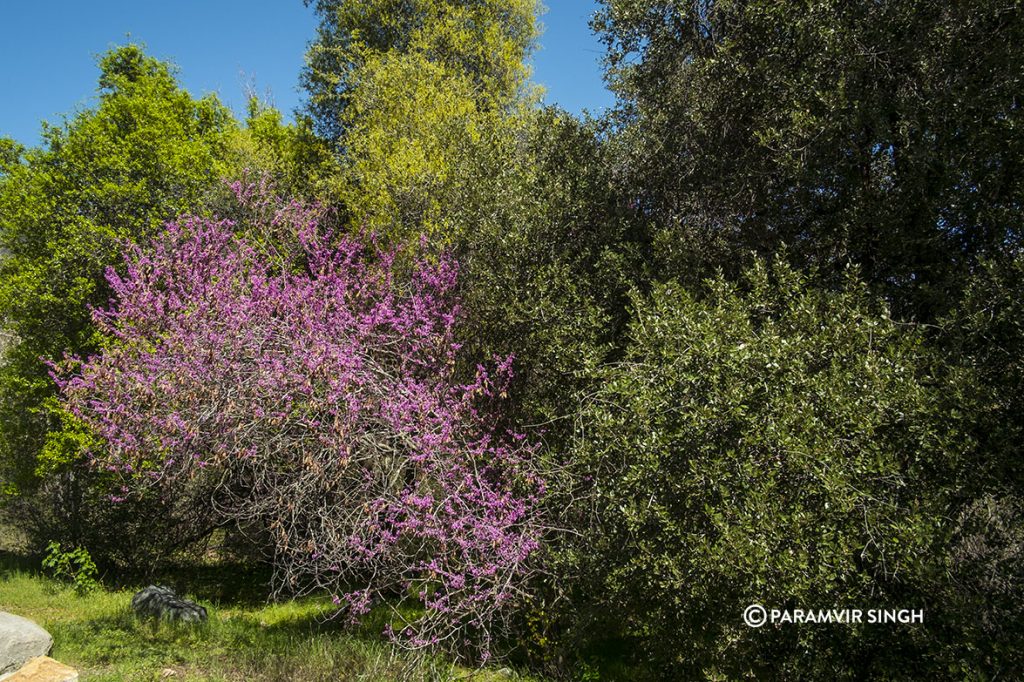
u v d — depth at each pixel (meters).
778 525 3.97
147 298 8.30
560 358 6.72
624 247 7.38
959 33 5.84
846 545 3.98
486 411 7.51
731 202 7.29
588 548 5.68
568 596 6.17
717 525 4.14
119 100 13.45
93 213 12.45
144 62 16.84
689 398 4.68
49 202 12.20
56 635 6.85
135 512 11.56
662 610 4.83
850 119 5.95
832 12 6.26
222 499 9.79
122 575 11.85
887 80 6.30
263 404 6.84
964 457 4.39
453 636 6.57
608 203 8.02
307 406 6.61
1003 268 5.06
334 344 7.13
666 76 8.01
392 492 6.66
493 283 7.41
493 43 17.61
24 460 12.40
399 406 6.66
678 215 7.75
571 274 7.39
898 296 6.08
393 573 7.06
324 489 7.00
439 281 8.11
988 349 5.02
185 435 6.97
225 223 10.09
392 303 8.45
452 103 13.42
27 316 11.97
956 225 5.82
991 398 4.49
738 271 7.34
